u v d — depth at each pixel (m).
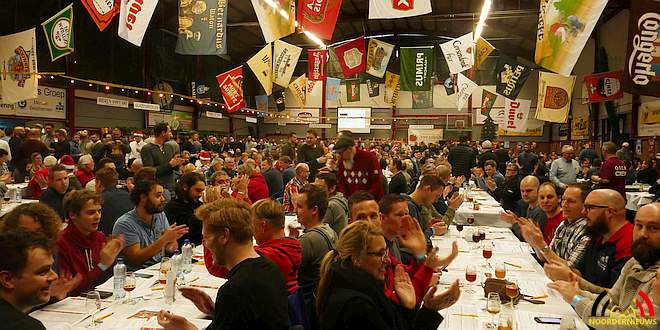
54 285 2.88
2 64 12.48
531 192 5.62
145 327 2.55
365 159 6.11
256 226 3.14
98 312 2.79
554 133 29.44
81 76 18.12
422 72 18.61
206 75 27.05
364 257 2.03
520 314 2.79
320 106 32.56
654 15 5.43
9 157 9.87
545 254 3.51
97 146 10.85
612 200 3.30
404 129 31.70
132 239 3.90
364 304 1.85
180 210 4.89
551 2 6.37
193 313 2.79
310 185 3.67
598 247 3.44
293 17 7.80
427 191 5.01
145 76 21.73
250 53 30.45
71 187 6.83
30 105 15.90
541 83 15.79
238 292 2.01
